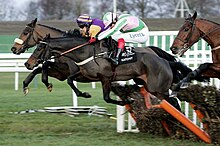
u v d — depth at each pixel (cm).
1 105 1625
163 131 1020
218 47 1005
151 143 939
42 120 1291
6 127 1174
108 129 1145
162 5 4850
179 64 1074
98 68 1036
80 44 1037
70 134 1069
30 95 1933
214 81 1223
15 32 4009
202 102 891
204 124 918
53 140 984
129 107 1079
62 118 1335
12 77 2862
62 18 5256
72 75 1111
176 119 941
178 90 980
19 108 1556
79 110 1418
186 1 4922
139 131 1085
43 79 1163
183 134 970
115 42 1052
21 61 1827
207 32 1016
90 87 2269
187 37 1022
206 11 4894
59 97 1867
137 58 1052
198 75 996
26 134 1070
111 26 1076
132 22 1108
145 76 1054
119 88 1056
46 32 1208
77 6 5062
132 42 1116
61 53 1048
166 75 1048
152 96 1061
